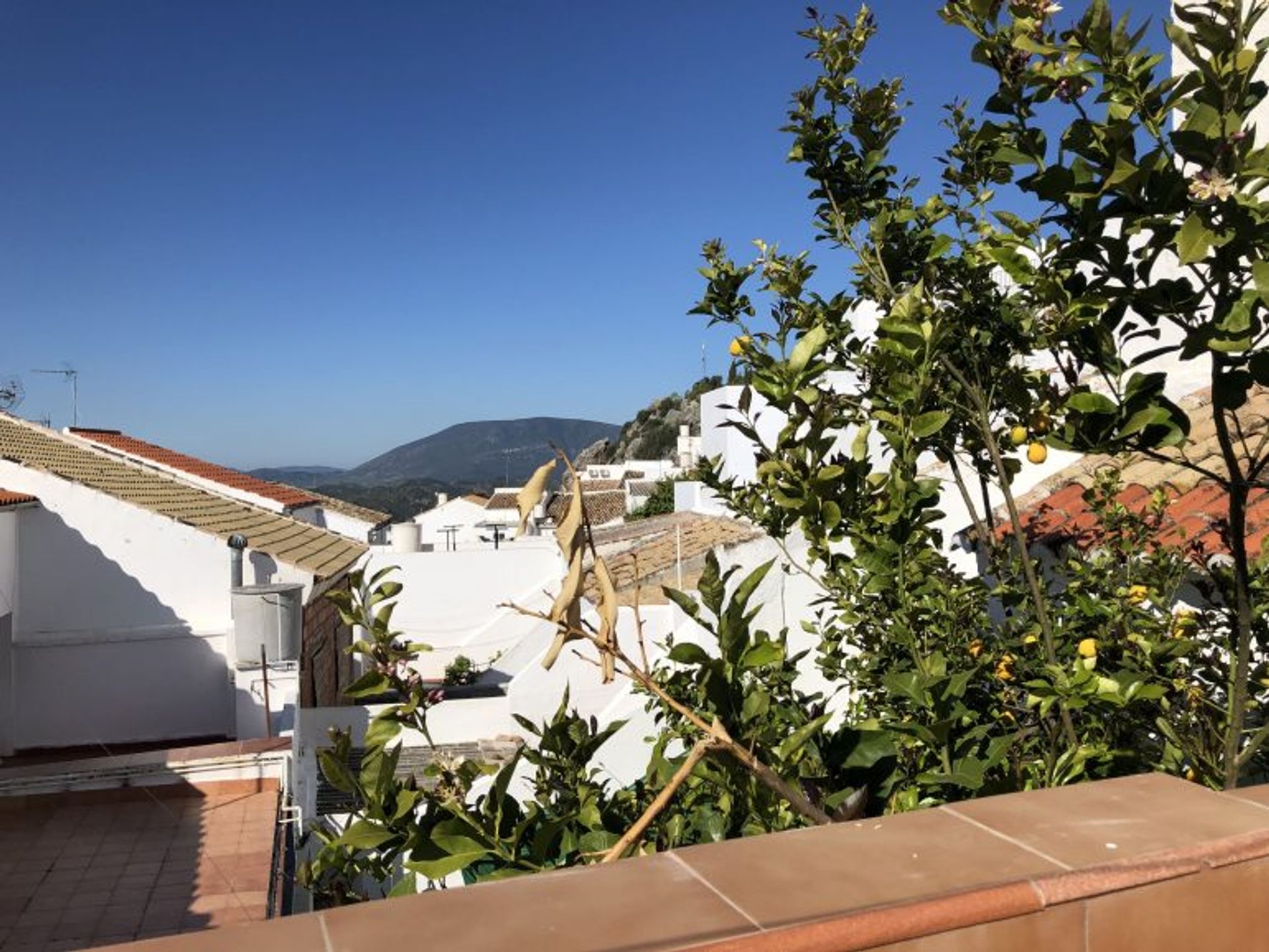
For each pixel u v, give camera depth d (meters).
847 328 3.71
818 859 1.61
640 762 8.48
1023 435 3.30
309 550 16.91
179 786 10.52
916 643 2.89
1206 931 1.61
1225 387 2.46
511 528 34.88
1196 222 2.19
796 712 3.02
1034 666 3.31
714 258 3.78
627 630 9.08
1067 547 4.69
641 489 44.44
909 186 3.92
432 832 2.15
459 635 25.45
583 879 1.55
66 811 10.20
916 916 1.42
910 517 2.83
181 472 20.73
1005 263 2.79
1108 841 1.66
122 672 13.95
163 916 7.76
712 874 1.56
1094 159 2.49
